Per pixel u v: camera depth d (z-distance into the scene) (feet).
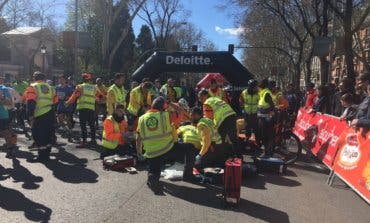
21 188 27.32
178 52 55.42
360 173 26.68
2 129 37.32
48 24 159.94
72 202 24.56
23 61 201.57
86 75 44.29
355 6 85.15
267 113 38.96
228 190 24.31
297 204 25.53
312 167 36.37
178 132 30.91
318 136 39.01
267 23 139.54
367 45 146.72
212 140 30.45
